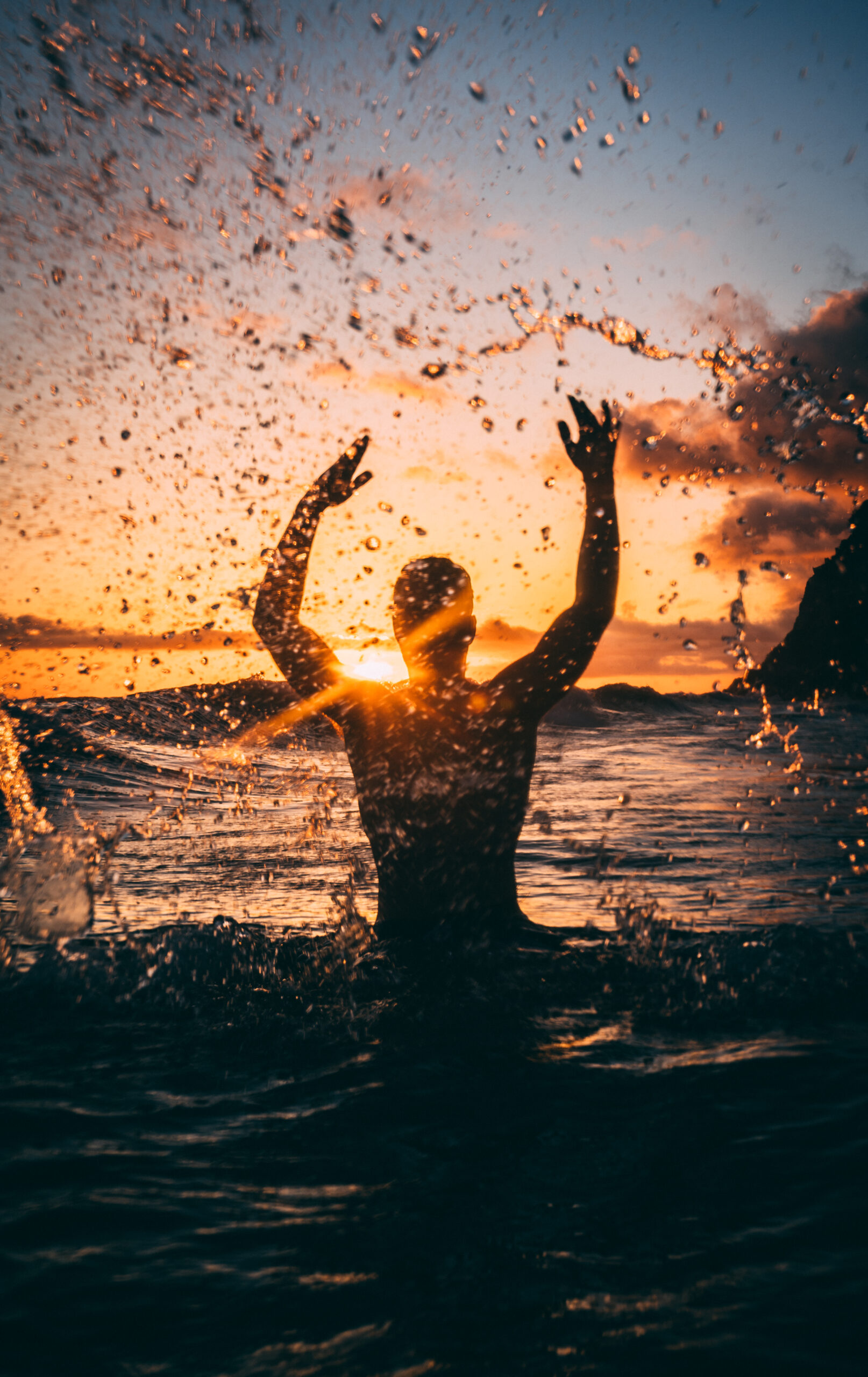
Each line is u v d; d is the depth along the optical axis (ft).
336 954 6.02
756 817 16.90
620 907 9.00
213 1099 4.31
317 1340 2.63
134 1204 3.41
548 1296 2.80
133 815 17.69
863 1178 3.49
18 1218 3.34
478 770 5.71
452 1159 3.69
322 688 5.86
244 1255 3.07
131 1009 5.54
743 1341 2.57
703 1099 4.18
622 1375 2.44
